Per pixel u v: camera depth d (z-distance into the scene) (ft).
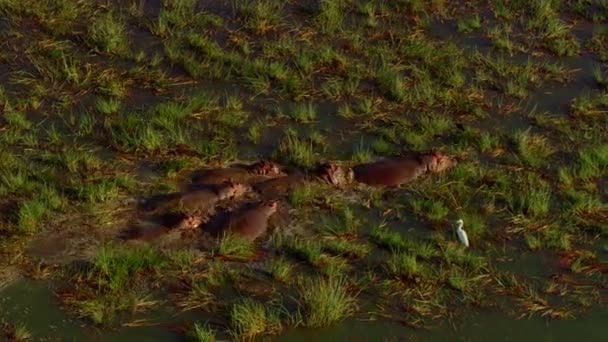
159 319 93.40
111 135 118.62
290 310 95.04
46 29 139.13
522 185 115.03
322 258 101.71
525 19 151.74
